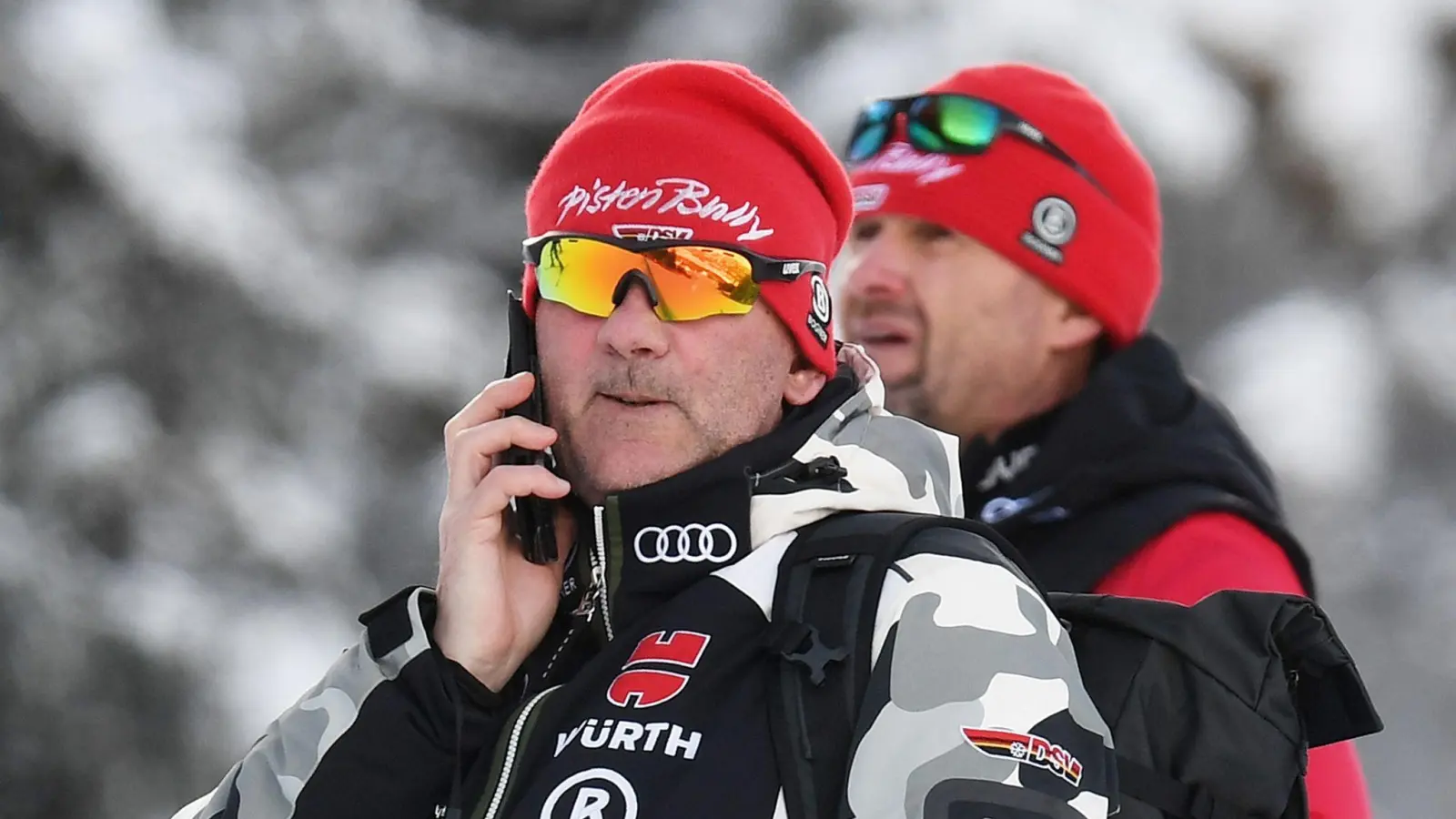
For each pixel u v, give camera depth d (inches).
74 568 941.2
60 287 1006.4
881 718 233.9
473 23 1582.2
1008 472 392.2
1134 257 406.0
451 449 276.1
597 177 272.2
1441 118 1445.6
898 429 280.4
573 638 271.6
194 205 1039.0
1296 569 366.0
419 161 1422.2
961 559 248.2
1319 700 263.7
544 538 275.4
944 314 399.2
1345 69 1334.9
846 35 1277.1
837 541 254.4
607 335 266.5
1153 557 354.0
